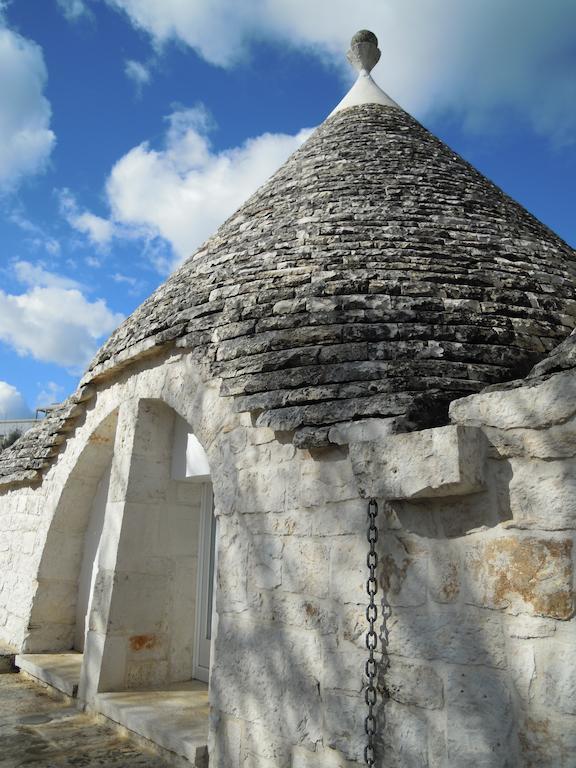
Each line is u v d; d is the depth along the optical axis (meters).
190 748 4.80
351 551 3.98
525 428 3.14
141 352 6.47
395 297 5.38
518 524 3.10
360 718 3.67
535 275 6.11
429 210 6.72
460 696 3.18
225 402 5.32
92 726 5.96
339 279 5.60
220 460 5.23
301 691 4.09
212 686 4.78
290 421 4.46
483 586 3.20
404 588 3.58
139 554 6.59
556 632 2.87
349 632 3.87
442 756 3.20
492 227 6.74
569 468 2.96
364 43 10.01
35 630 8.41
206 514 7.07
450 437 3.21
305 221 6.61
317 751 3.89
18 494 9.89
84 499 8.58
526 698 2.91
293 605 4.30
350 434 4.06
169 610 6.69
